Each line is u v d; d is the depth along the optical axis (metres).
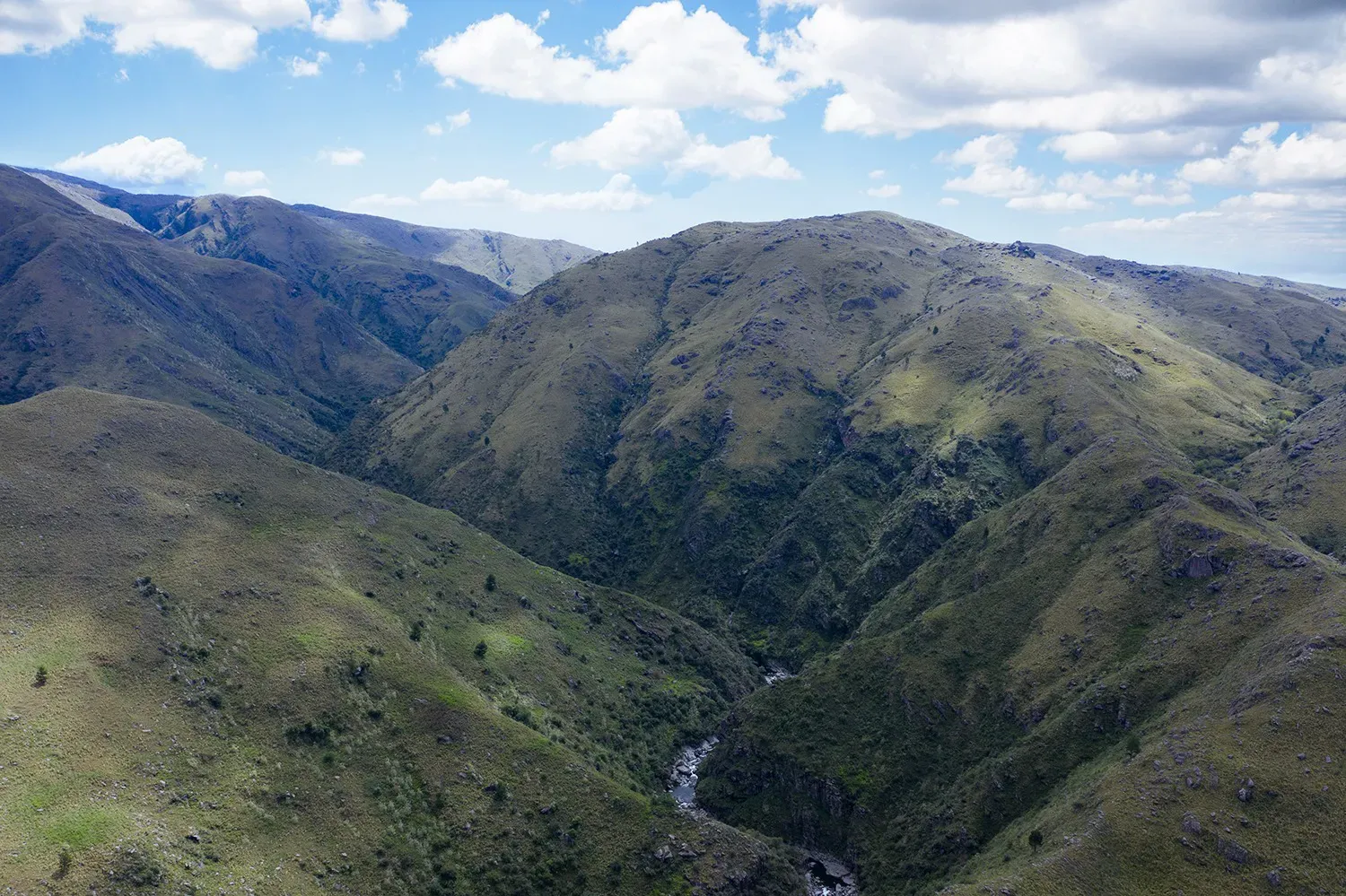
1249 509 142.00
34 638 106.44
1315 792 88.25
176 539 134.50
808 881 121.19
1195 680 113.69
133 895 80.19
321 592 135.88
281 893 88.50
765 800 138.75
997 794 116.56
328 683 117.56
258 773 102.12
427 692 123.44
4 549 118.25
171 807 92.75
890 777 132.12
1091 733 116.56
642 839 109.00
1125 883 86.38
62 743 93.50
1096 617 133.75
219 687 111.38
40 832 82.62
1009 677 134.88
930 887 110.06
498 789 111.94
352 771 108.56
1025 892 86.00
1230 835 87.75
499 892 100.69
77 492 134.12
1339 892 80.44
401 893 96.25
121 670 106.88
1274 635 109.69
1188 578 130.25
